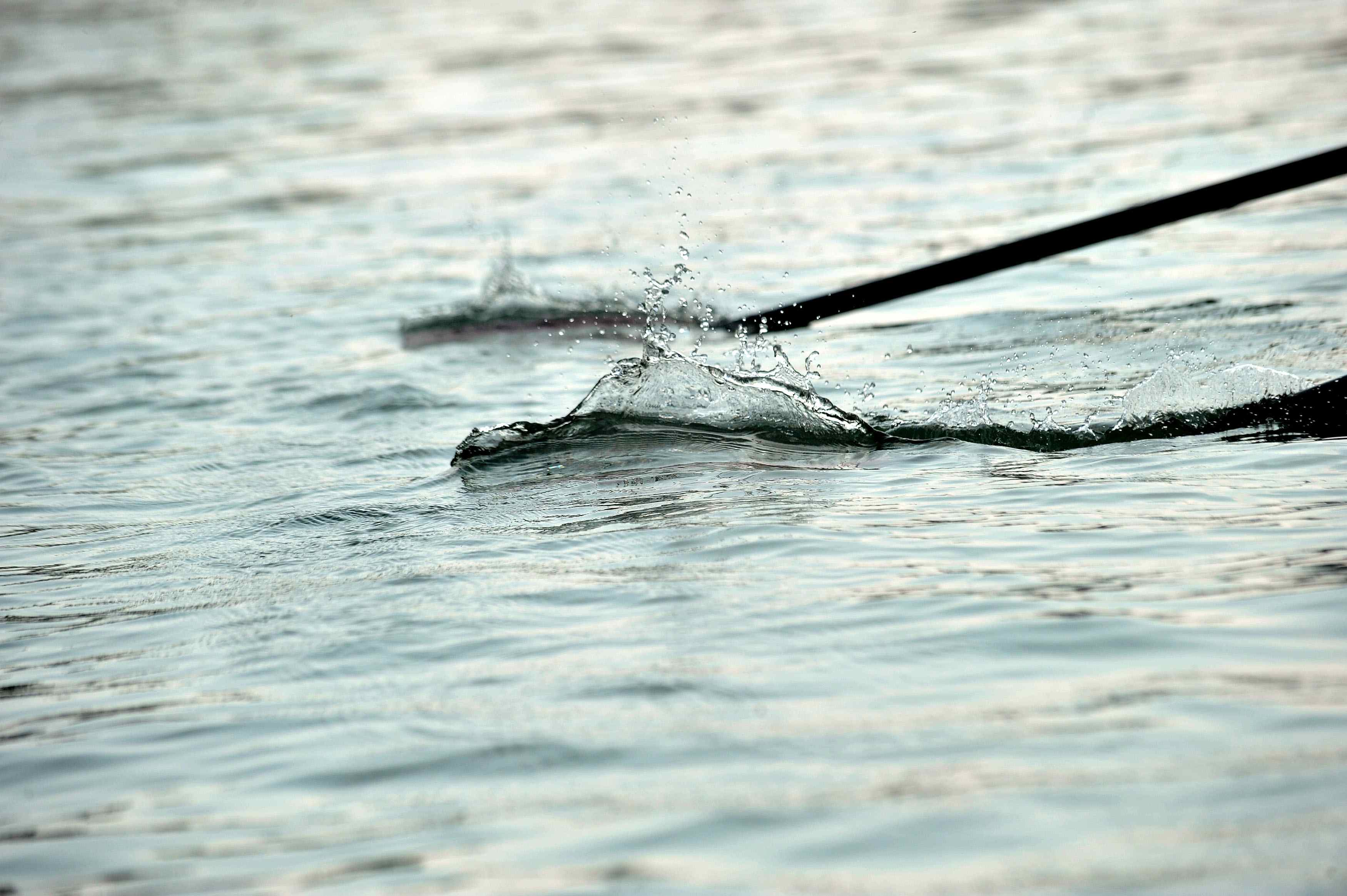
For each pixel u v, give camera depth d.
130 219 26.62
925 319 16.66
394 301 19.48
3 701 7.42
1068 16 44.53
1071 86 32.88
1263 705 6.22
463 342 17.08
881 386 13.72
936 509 9.54
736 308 17.95
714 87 36.75
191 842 5.75
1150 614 7.38
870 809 5.54
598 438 11.80
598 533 9.39
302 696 7.12
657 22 50.62
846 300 14.48
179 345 17.48
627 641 7.45
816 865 5.17
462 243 23.11
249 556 9.64
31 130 36.88
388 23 54.50
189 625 8.34
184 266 22.48
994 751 5.96
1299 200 20.72
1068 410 12.12
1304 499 9.21
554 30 50.25
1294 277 16.44
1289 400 11.40
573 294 19.20
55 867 5.66
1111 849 5.14
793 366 14.55
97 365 16.64
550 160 29.64
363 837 5.66
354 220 25.41
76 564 9.81
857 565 8.42
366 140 33.22
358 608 8.32
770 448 11.43
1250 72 32.12
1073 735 6.06
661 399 12.17
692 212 24.12
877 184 24.95
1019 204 22.25
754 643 7.30
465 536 9.61
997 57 38.12
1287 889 4.80
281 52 48.56
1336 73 30.77
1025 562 8.34
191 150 33.19
